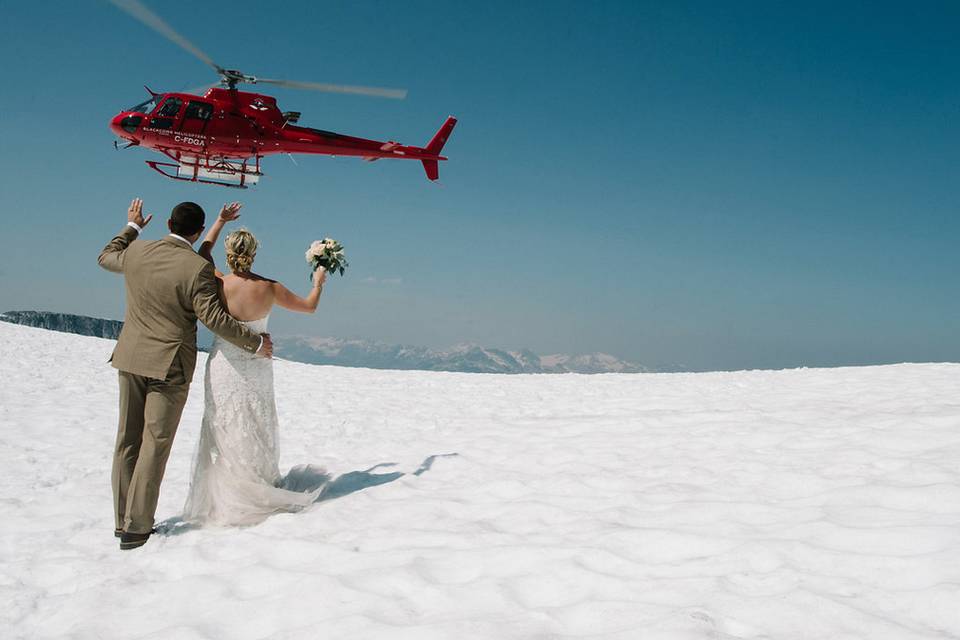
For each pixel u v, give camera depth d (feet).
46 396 32.42
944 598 7.80
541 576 9.50
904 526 10.09
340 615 8.84
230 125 53.62
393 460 19.17
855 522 10.72
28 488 17.17
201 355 47.06
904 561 8.86
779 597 8.09
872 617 7.51
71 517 14.82
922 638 7.03
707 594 8.45
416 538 11.75
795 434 17.79
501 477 16.11
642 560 10.05
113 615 9.56
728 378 41.14
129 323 13.35
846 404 23.82
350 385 42.93
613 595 8.82
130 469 13.23
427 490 15.44
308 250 14.84
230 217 14.94
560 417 25.81
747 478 14.28
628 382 41.73
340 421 27.45
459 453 19.44
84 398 32.65
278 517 13.64
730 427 19.74
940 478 12.65
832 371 40.16
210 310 13.19
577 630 7.88
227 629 8.88
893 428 16.96
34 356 47.44
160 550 12.40
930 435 15.81
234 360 13.93
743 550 9.76
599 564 9.87
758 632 7.48
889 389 27.73
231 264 14.10
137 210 14.80
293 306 14.42
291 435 24.44
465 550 10.84
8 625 9.68
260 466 14.08
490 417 27.78
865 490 12.21
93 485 17.57
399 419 27.81
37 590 10.94
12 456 20.49
